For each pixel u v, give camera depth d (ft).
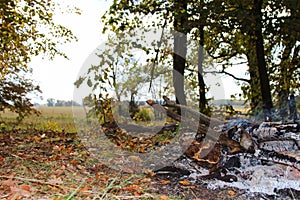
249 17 21.08
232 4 21.91
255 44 26.61
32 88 24.81
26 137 18.93
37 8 25.44
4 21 22.41
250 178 10.82
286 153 11.11
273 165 10.99
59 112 23.03
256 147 11.66
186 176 11.57
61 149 15.06
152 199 8.86
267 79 24.70
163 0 23.38
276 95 28.37
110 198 8.46
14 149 14.70
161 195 9.38
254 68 29.96
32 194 8.05
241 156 11.68
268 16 23.81
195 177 11.43
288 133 11.85
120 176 11.34
